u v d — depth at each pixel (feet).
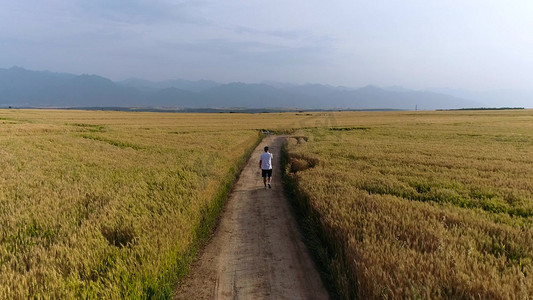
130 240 20.52
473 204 29.84
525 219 24.71
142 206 26.35
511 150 73.20
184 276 19.70
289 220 30.83
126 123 196.03
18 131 104.42
